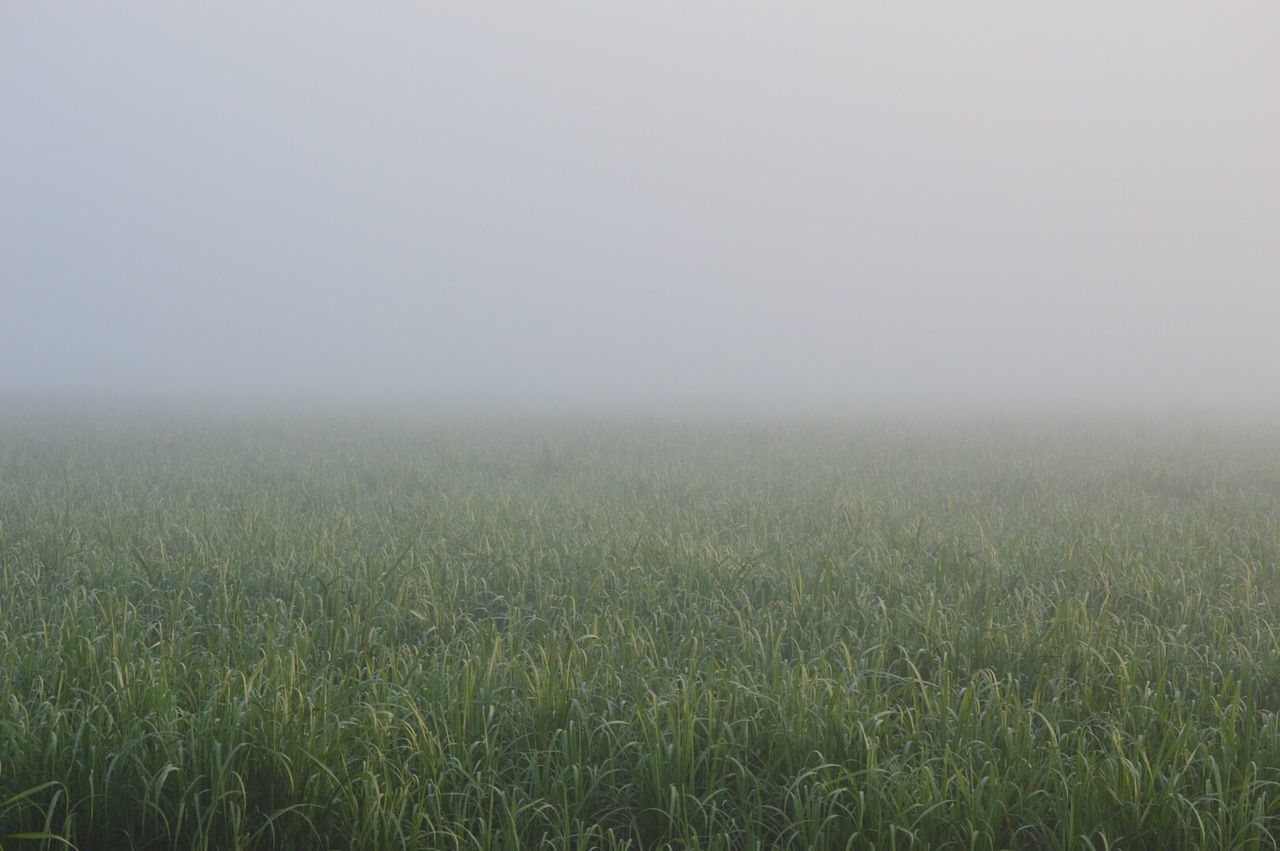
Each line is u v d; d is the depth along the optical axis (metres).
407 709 5.36
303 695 5.28
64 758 4.75
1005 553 9.74
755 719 5.32
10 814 4.44
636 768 4.90
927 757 5.12
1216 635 7.06
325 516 11.98
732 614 7.78
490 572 8.93
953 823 4.50
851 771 4.94
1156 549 9.66
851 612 7.77
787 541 10.51
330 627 7.21
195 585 8.41
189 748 4.82
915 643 7.03
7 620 7.13
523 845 4.42
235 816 4.36
